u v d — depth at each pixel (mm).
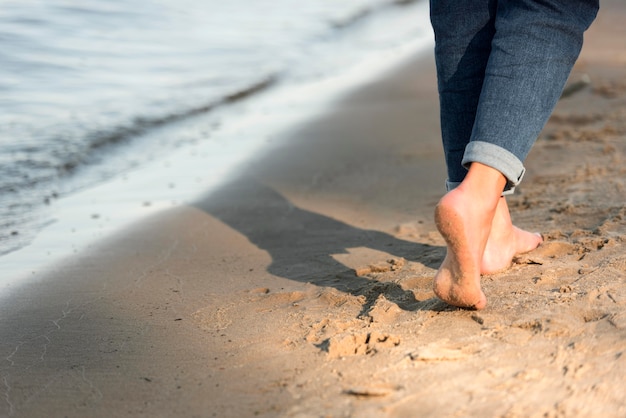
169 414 1599
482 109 1854
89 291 2424
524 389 1534
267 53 8008
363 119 5102
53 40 7590
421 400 1522
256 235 2910
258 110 5664
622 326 1744
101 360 1887
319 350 1798
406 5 12039
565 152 3744
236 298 2246
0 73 6359
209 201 3467
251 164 4125
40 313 2256
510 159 1819
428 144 4285
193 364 1813
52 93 5902
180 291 2354
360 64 7488
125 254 2797
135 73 6766
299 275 2418
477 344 1729
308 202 3334
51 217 3393
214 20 9500
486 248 2182
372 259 2502
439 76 2113
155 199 3580
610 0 9688
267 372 1724
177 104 5848
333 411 1518
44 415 1647
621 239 2342
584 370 1581
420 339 1784
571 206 2785
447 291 1860
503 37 1867
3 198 3709
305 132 4832
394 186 3492
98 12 8969
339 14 10812
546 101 1853
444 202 1776
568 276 2105
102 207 3508
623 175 3184
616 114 4457
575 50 1878
